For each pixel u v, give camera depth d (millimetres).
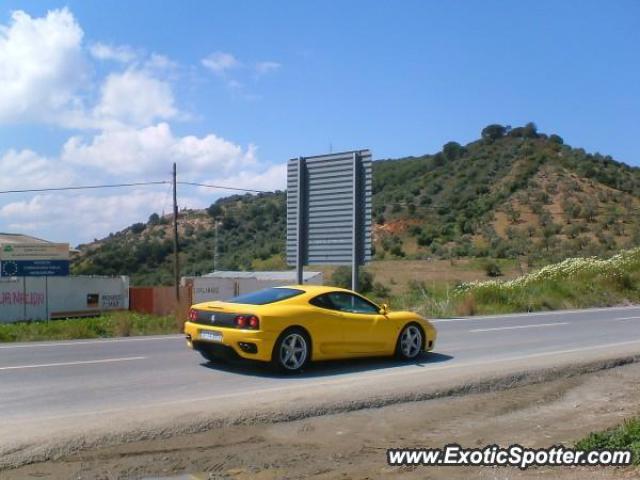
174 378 10391
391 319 11945
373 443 7012
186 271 63688
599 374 10844
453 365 11656
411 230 81062
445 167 99188
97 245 81188
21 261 40438
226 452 6586
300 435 7234
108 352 13523
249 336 10289
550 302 27812
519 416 8242
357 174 22281
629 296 31000
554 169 91250
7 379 10289
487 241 72500
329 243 22750
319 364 11727
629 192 85938
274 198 85688
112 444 6648
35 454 6188
